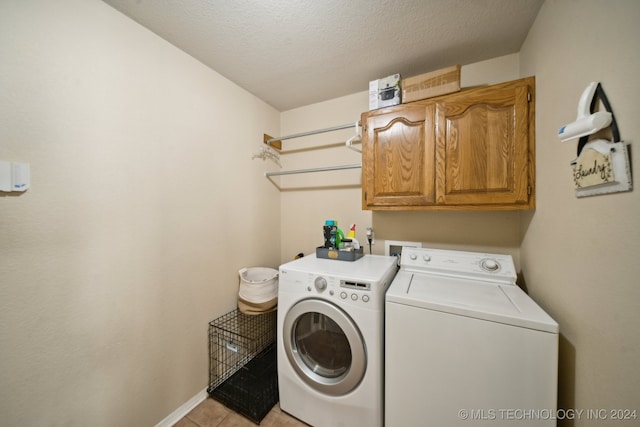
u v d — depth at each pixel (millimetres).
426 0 1102
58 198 948
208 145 1606
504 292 1152
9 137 830
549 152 1062
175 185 1396
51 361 931
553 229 1026
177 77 1408
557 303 983
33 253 888
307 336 1389
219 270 1684
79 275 1008
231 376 1708
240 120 1879
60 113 949
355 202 2053
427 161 1440
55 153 938
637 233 593
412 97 1494
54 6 929
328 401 1256
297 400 1359
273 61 1566
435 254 1498
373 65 1625
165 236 1344
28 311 878
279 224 2365
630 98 609
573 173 839
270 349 2023
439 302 1026
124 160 1159
